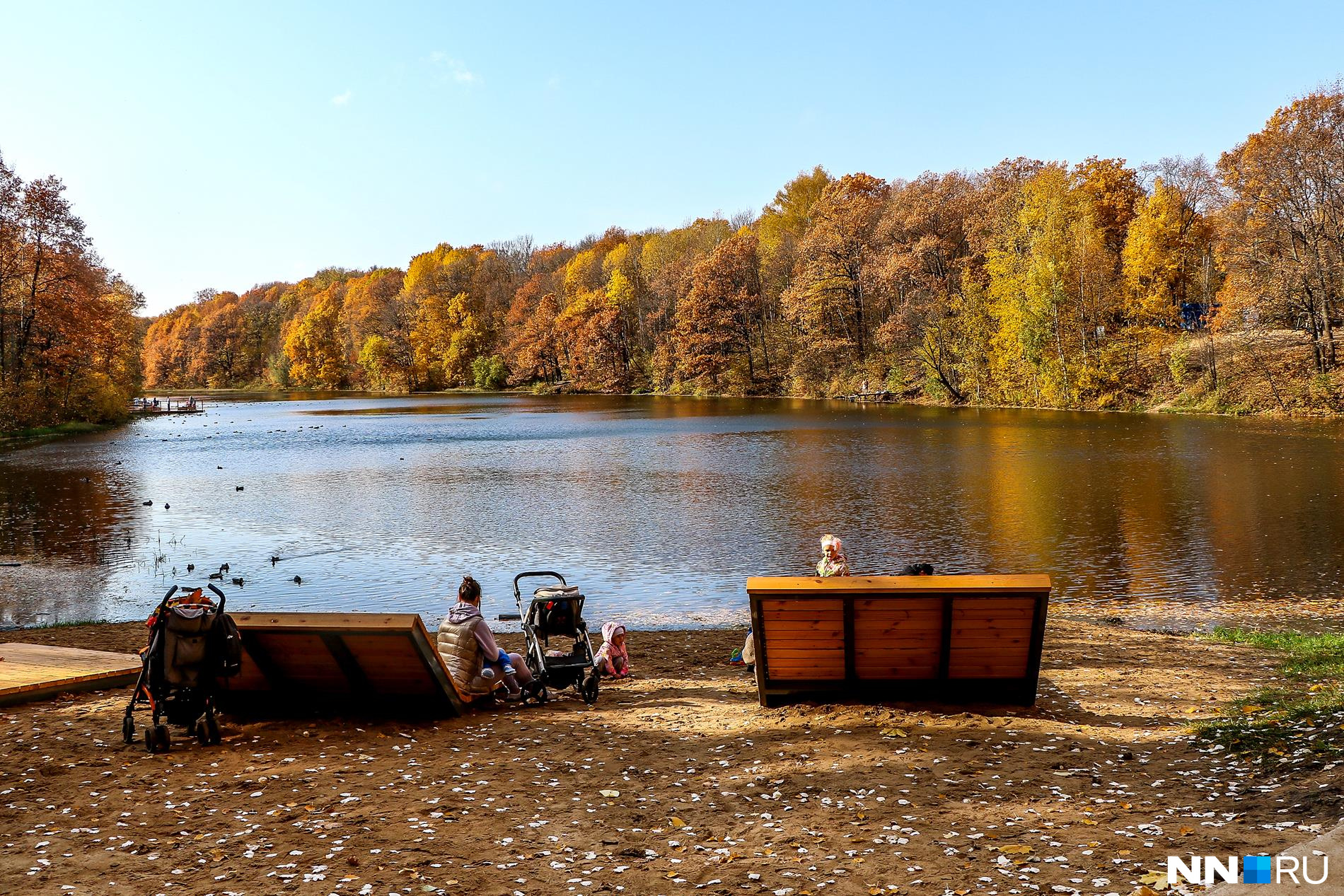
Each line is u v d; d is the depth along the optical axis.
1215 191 64.75
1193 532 20.17
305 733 7.67
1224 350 56.78
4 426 61.41
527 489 30.09
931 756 6.50
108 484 33.75
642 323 120.12
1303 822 4.81
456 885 4.60
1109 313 66.50
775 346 102.50
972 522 22.03
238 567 18.88
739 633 13.23
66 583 17.80
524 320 138.25
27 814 5.66
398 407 98.00
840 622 7.73
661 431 54.47
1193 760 6.23
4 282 63.06
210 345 188.62
